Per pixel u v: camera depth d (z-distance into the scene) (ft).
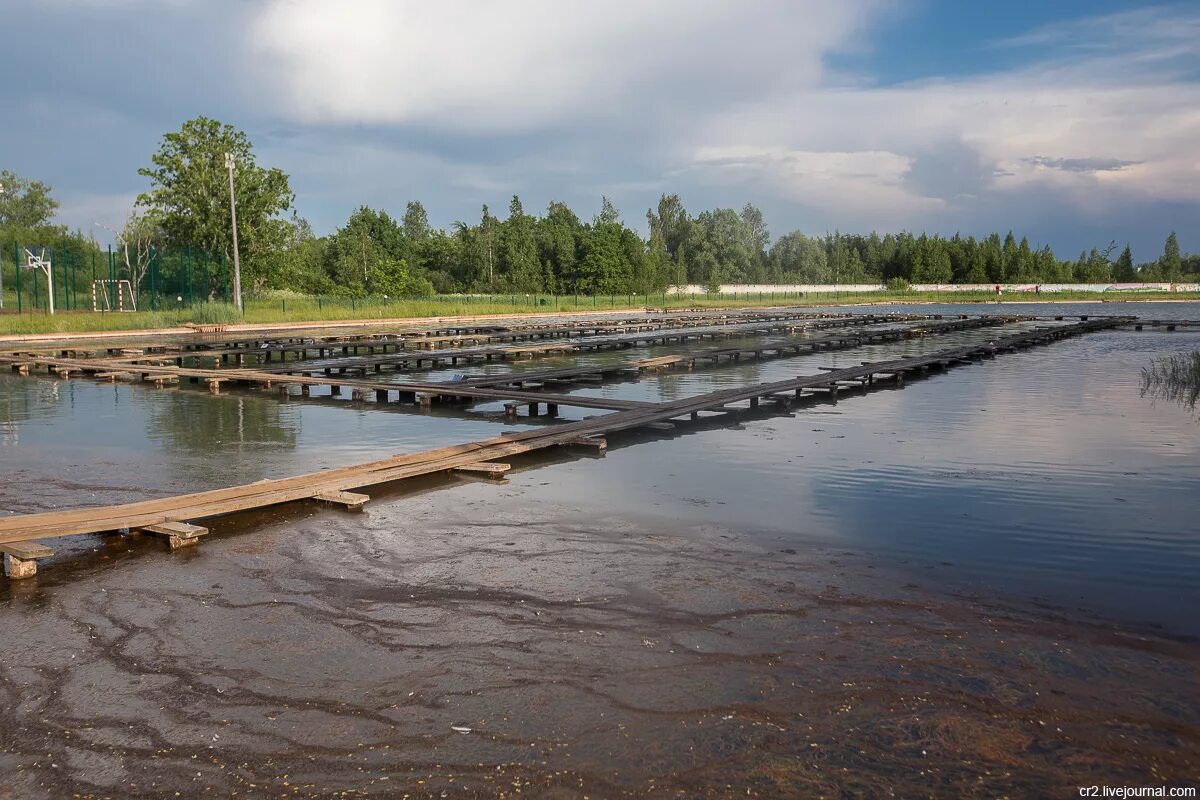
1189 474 29.84
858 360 76.18
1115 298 280.31
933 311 188.55
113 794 11.09
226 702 13.42
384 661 14.78
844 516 24.25
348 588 18.38
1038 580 18.95
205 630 16.17
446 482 28.50
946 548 21.27
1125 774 11.44
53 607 17.39
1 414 43.37
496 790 11.07
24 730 12.65
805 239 329.93
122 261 140.26
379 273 203.10
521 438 34.17
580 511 24.73
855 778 11.32
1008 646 15.35
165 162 146.61
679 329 120.26
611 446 35.35
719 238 299.79
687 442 36.27
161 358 72.13
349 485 26.58
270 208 150.92
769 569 19.56
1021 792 11.03
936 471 30.32
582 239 243.19
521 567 19.69
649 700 13.34
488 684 13.89
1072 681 14.01
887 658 14.83
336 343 87.40
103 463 31.42
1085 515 24.40
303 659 14.89
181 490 27.27
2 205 245.86
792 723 12.67
